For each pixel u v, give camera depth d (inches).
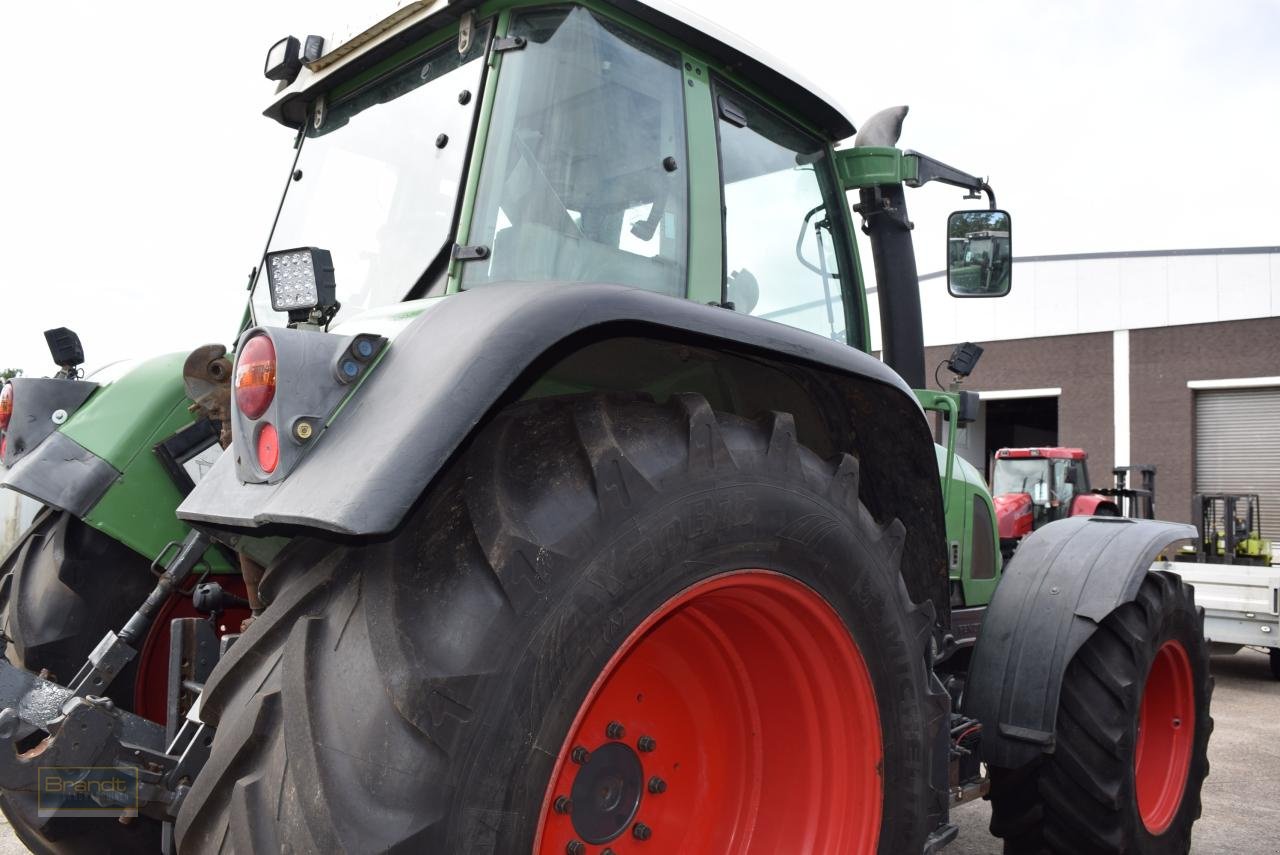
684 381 84.9
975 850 152.9
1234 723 265.0
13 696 72.2
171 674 78.5
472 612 53.7
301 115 106.3
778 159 100.6
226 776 53.4
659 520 61.4
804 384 85.6
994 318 938.7
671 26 84.2
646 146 82.9
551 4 78.1
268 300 101.1
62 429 94.8
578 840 67.9
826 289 106.6
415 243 80.3
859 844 75.7
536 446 61.3
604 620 57.3
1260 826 167.2
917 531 90.5
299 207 99.0
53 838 88.4
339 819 48.2
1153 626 120.3
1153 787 130.3
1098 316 887.7
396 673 51.3
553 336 56.3
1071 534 126.6
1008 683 113.0
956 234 122.8
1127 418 868.6
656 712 75.1
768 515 68.6
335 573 57.7
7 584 100.5
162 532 95.5
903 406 83.7
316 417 54.5
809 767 77.1
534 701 53.6
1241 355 823.1
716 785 78.5
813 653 75.2
